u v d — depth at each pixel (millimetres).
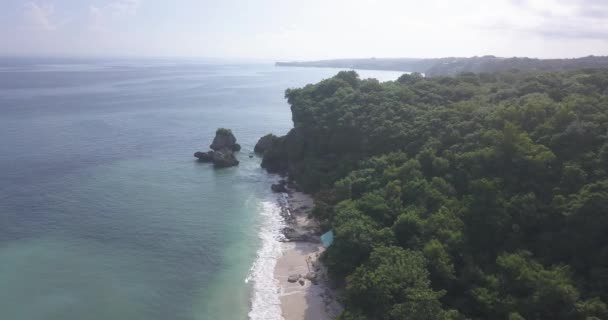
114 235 69125
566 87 75500
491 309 42062
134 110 187625
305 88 116250
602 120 55594
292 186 93125
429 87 98188
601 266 42344
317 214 72562
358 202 60969
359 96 95688
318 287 56000
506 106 70000
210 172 103750
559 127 57500
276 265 61594
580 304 38719
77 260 61312
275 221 76562
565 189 49844
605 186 45438
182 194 88375
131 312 50719
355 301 45344
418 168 64750
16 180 91250
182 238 69062
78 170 100000
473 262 47406
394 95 91875
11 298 52156
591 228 44500
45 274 57500
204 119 173875
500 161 55906
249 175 102625
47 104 191250
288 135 108438
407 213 54469
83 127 145500
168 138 136125
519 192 52375
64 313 49938
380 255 47781
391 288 42875
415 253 47750
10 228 69875
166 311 51219
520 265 44062
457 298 45500
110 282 56406
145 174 100000
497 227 49250
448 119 73562
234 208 82000
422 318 39375
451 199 55812
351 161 81438
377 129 80562
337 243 54344
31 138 126688
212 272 59688
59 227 71000
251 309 51781
